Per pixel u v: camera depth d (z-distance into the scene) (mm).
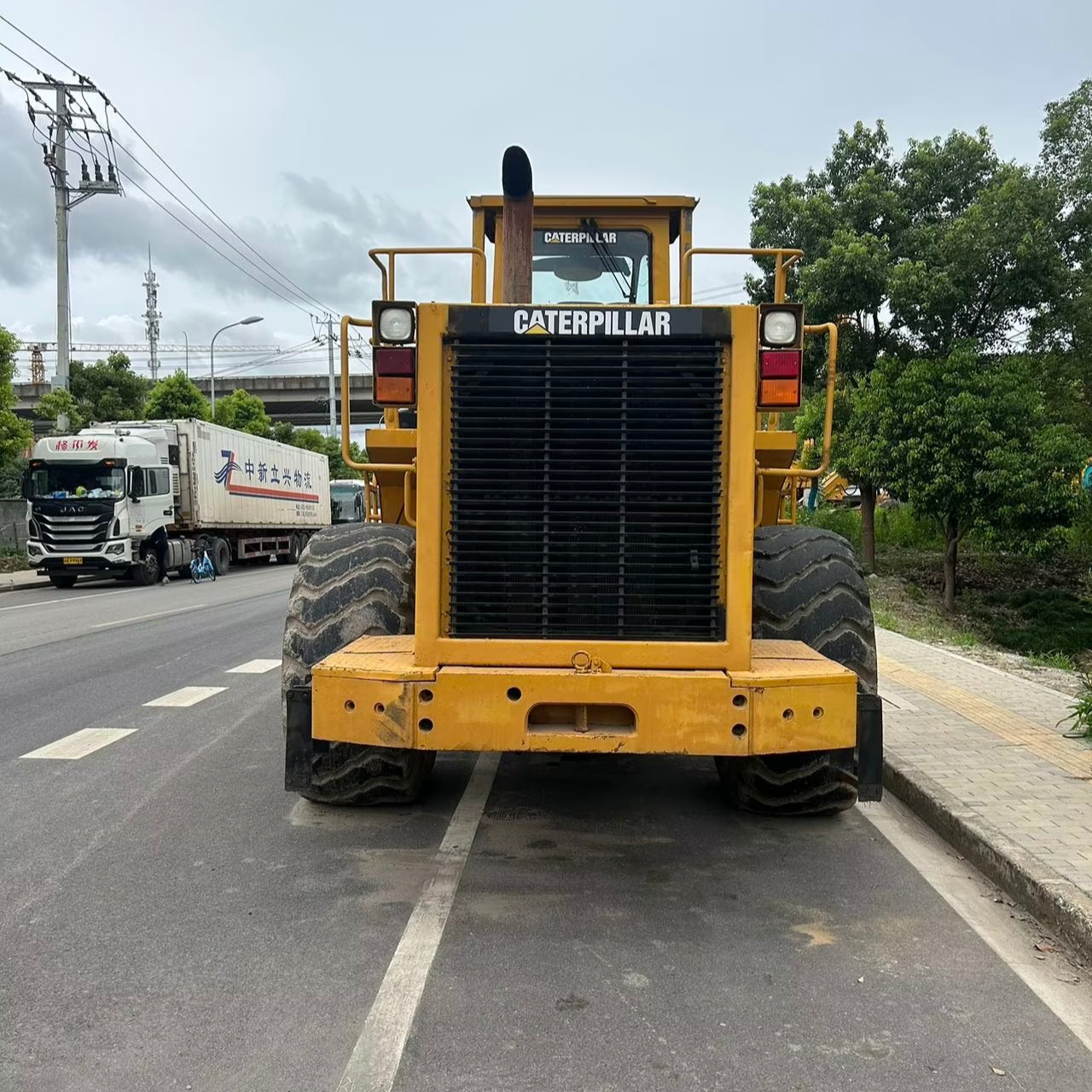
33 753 6156
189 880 4062
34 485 20297
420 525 3695
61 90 25562
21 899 3867
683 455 3707
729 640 3650
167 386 37125
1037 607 17297
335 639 4273
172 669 9430
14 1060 2744
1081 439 15883
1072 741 5984
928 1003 3098
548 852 4418
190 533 24453
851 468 18266
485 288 5695
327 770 4750
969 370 16578
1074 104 19016
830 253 18266
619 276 6000
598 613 3736
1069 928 3523
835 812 4812
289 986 3172
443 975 3250
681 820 4887
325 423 75625
